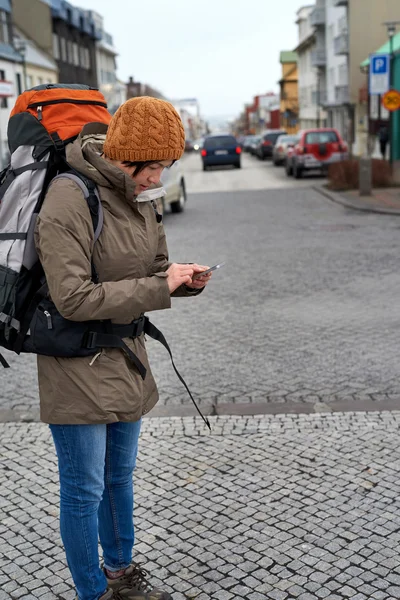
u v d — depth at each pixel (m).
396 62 30.38
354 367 5.55
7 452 4.21
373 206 15.85
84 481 2.40
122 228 2.31
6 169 2.38
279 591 2.81
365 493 3.56
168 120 2.23
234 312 7.43
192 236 13.12
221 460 3.99
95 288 2.21
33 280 2.31
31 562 3.09
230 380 5.35
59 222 2.18
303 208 16.98
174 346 6.30
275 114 108.31
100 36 65.81
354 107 47.25
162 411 4.77
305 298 7.90
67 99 2.34
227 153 35.84
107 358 2.33
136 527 3.33
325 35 59.22
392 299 7.69
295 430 4.37
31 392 5.29
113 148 2.23
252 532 3.25
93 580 2.48
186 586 2.88
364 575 2.89
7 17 40.06
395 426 4.37
